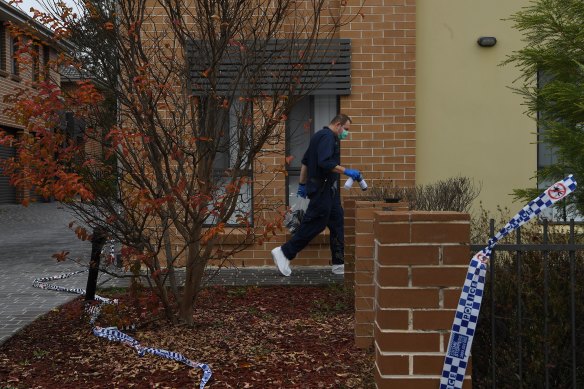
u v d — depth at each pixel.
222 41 7.60
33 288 11.70
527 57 6.98
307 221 11.89
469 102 13.45
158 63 8.43
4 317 9.32
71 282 12.20
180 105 7.72
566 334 5.10
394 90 13.32
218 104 7.73
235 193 7.93
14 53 7.64
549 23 6.86
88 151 7.68
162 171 7.89
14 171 7.54
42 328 8.70
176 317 8.46
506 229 4.62
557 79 6.96
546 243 4.99
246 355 7.17
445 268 4.44
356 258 7.30
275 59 8.03
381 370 4.49
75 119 7.55
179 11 7.70
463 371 4.42
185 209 7.64
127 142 7.26
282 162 13.28
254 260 13.32
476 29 13.44
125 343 7.73
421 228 4.45
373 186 12.52
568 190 4.49
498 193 13.44
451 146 13.43
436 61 13.46
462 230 4.44
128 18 7.54
